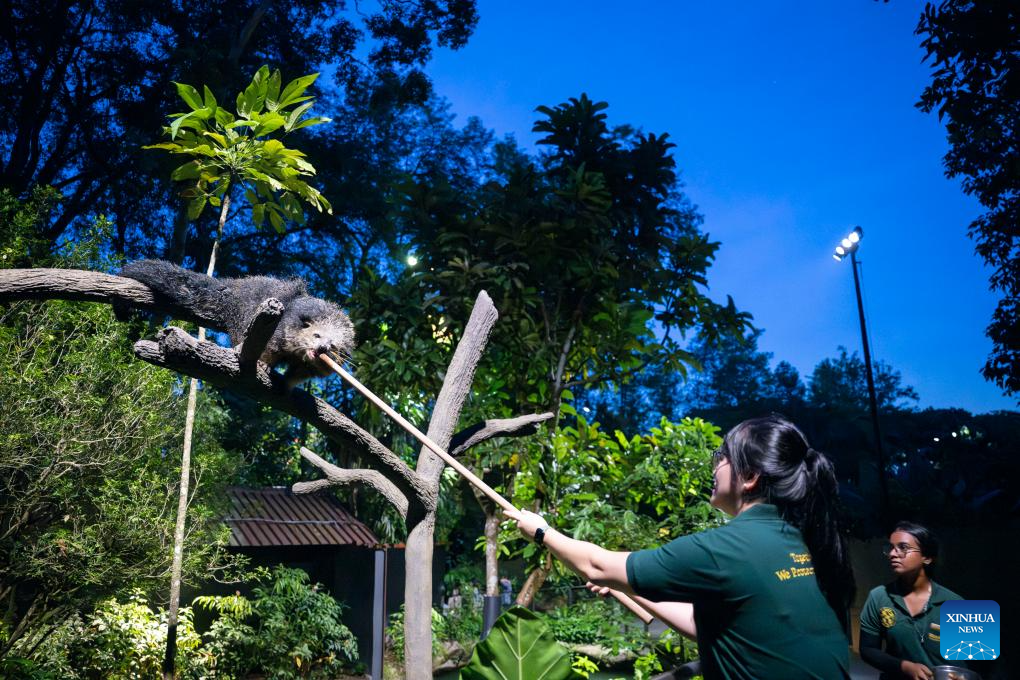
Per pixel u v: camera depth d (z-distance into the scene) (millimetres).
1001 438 19000
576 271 8414
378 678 10375
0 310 8703
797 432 2047
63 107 20344
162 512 9336
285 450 19328
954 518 13609
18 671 8633
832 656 1792
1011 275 14680
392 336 8477
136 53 20188
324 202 5695
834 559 1921
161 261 4090
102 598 9484
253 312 3906
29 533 9039
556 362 8750
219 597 12336
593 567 2010
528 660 2781
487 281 8164
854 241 20531
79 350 9102
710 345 9961
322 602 13758
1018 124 11305
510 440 8031
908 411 28562
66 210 19719
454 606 17938
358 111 23516
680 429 8680
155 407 9398
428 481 4184
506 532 8414
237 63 19984
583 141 9547
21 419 8367
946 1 11102
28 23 18891
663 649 7922
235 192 7332
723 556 1838
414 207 8977
